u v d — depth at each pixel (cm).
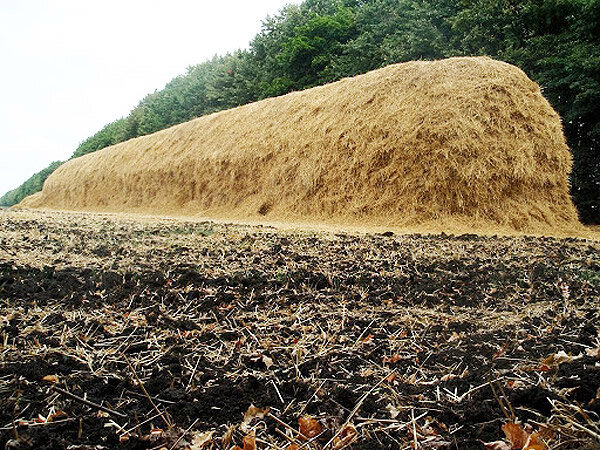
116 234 546
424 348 188
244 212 1165
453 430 122
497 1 1301
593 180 1153
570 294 262
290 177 1081
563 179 817
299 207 1021
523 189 777
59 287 271
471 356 177
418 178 826
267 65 2573
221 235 540
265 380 158
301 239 494
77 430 122
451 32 1562
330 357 179
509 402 132
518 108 819
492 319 226
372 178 891
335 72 1941
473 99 830
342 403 141
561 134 844
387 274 312
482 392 141
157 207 1575
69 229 611
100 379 156
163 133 1809
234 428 126
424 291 275
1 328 201
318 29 2195
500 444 111
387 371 167
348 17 2233
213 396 144
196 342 196
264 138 1212
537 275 308
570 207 804
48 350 178
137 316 226
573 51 1073
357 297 267
